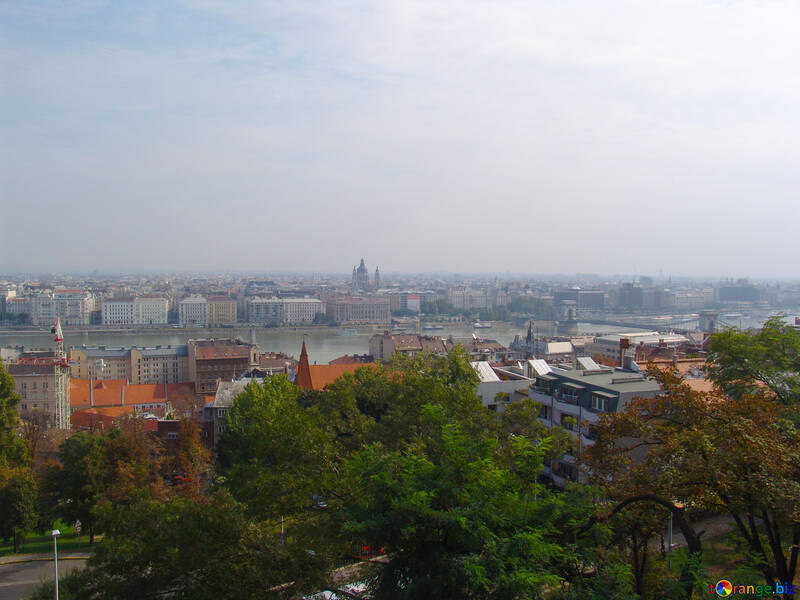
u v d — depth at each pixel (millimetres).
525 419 73500
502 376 152125
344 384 110312
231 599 41219
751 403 46906
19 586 80250
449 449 43375
